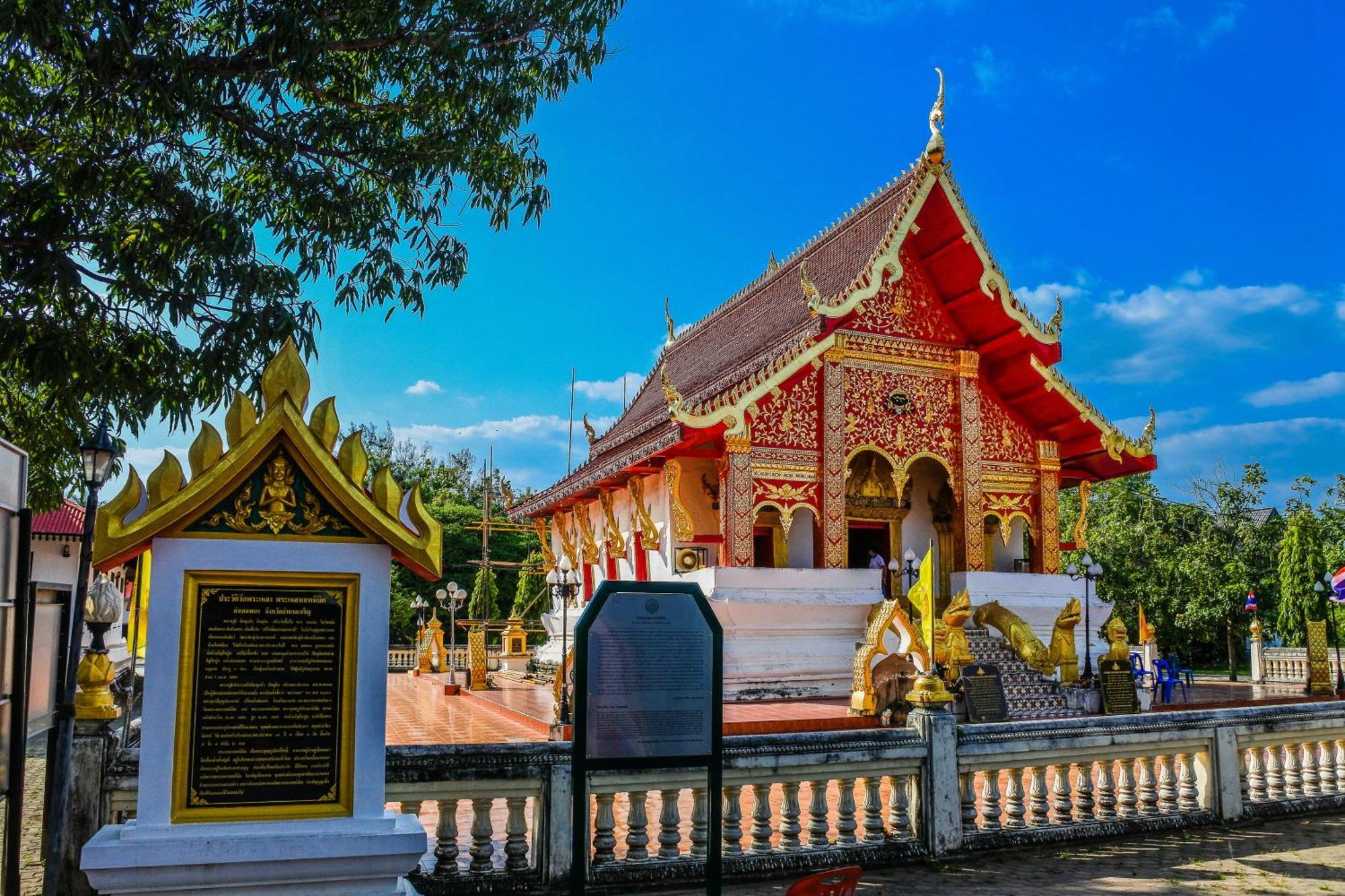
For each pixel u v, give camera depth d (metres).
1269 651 29.09
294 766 4.19
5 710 5.82
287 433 4.27
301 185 9.80
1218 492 37.84
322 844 4.05
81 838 5.46
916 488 23.89
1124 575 35.59
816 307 20.42
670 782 6.72
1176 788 8.80
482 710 19.91
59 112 9.15
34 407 11.66
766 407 20.58
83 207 8.94
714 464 22.17
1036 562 23.33
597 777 6.50
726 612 19.00
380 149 10.21
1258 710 9.24
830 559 20.56
